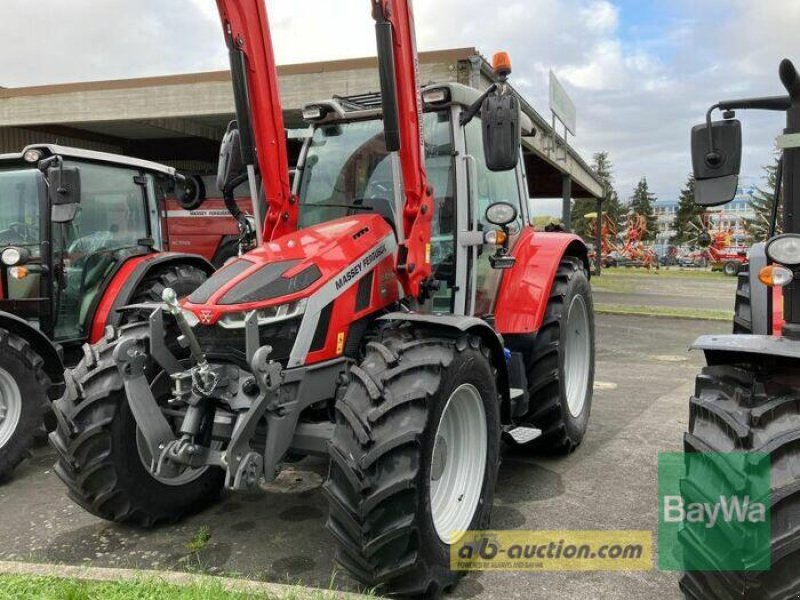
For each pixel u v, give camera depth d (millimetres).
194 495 3504
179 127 14430
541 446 4281
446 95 3529
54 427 4641
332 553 3082
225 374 2809
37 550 3174
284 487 3928
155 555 3104
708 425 2379
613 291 20578
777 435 2141
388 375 2607
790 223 2412
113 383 3131
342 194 3744
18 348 4188
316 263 2965
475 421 3031
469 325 2768
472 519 2916
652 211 80562
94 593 2514
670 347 9453
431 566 2578
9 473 4191
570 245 4691
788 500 2043
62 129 14719
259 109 3109
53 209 4445
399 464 2455
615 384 6789
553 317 4113
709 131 2629
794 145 2359
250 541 3227
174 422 3184
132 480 3211
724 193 2621
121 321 3904
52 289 4957
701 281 26984
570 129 18641
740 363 2596
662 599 2660
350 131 3816
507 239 3785
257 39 3066
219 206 11992
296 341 2828
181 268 5945
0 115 12422
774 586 2057
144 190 5953
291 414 2791
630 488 3838
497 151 3061
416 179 3102
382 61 2857
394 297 3316
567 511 3520
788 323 2436
